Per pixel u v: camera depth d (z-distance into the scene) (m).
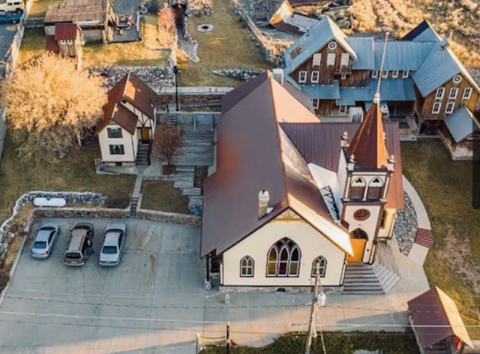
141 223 53.44
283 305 46.50
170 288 47.75
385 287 48.31
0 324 44.72
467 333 44.66
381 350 43.56
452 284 49.53
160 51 68.62
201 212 54.03
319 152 49.47
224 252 44.09
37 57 65.88
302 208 42.66
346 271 49.09
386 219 50.03
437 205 57.03
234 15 79.62
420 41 68.06
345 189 44.44
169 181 57.06
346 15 81.38
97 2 71.56
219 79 68.25
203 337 44.09
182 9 79.56
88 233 51.00
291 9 81.12
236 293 47.34
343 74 65.25
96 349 43.19
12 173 56.75
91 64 65.56
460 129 60.91
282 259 45.25
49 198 54.19
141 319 45.34
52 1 76.31
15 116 54.38
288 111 52.81
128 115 56.69
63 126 56.19
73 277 48.56
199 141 61.25
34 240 50.62
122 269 49.22
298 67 64.62
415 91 65.38
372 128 42.53
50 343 43.53
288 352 42.94
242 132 53.06
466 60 75.62
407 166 61.16
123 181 56.69
